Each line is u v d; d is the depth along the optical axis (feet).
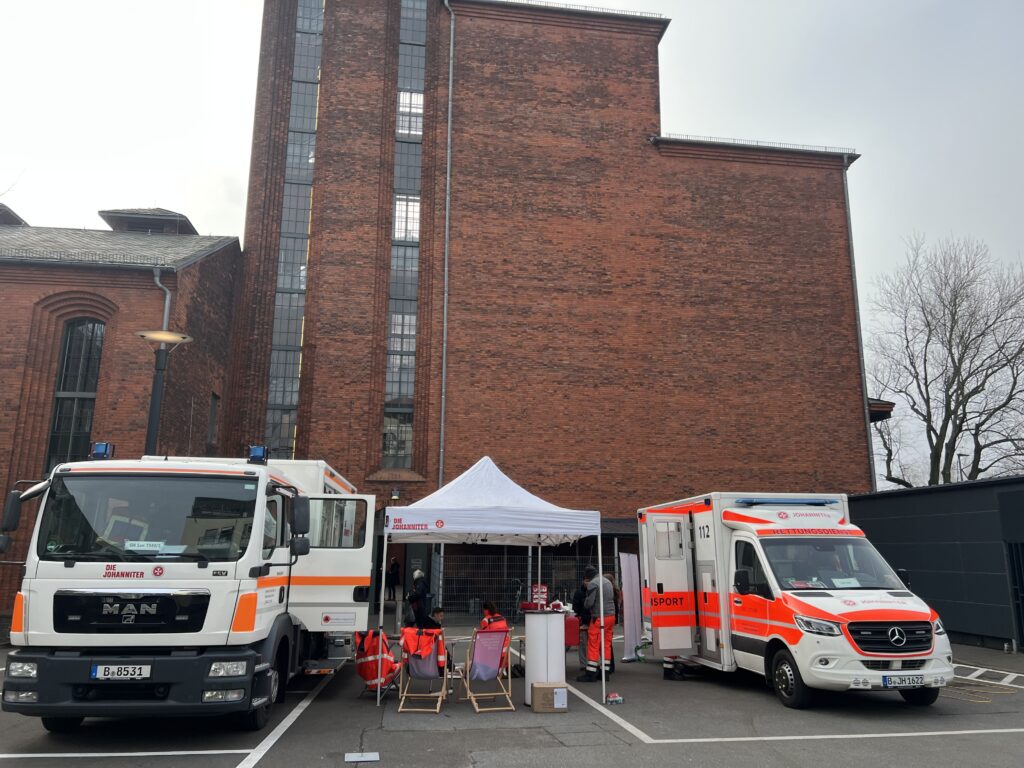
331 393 78.38
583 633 42.11
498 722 30.50
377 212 83.20
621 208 86.63
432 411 78.79
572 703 34.60
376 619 68.44
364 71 86.63
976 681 40.83
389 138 85.97
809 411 85.81
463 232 82.89
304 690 37.63
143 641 24.66
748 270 88.02
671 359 84.02
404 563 78.48
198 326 69.77
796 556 35.86
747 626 36.42
